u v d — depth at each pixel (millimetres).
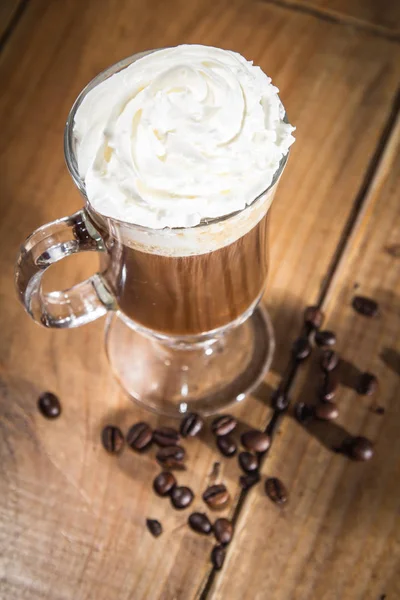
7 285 440
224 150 328
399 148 461
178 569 397
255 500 407
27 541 401
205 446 417
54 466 412
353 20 483
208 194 327
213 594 393
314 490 409
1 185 455
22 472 411
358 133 462
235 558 399
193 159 325
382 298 439
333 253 445
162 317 391
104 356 433
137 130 328
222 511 406
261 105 337
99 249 374
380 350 431
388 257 444
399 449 415
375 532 402
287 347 434
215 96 332
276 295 442
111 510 406
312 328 434
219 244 349
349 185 454
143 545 400
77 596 393
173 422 424
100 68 476
